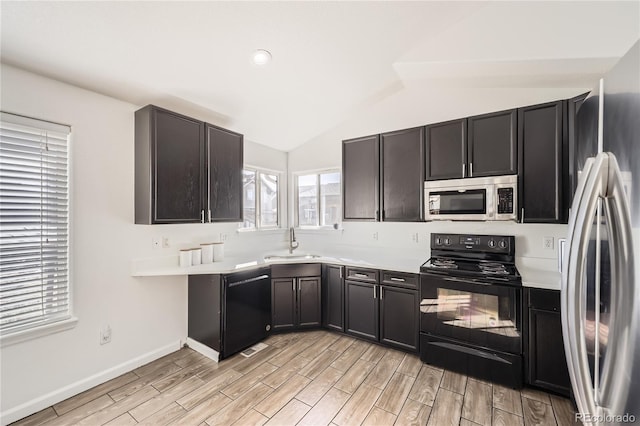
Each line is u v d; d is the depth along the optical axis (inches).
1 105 69.0
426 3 68.1
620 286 27.0
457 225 113.2
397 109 121.9
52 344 77.0
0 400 69.2
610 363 28.3
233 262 114.1
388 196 116.4
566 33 68.1
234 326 103.7
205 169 102.5
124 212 91.7
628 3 64.1
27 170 73.5
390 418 72.5
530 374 82.0
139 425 70.0
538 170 86.7
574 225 33.0
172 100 95.3
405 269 103.3
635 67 25.2
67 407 75.9
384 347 110.3
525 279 86.0
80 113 82.1
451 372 92.6
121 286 91.4
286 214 163.2
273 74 89.6
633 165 25.4
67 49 67.4
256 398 80.3
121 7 58.8
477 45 75.0
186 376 90.7
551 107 85.0
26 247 73.5
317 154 151.4
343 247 143.0
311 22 69.8
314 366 96.8
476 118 96.9
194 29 67.0
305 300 124.0
